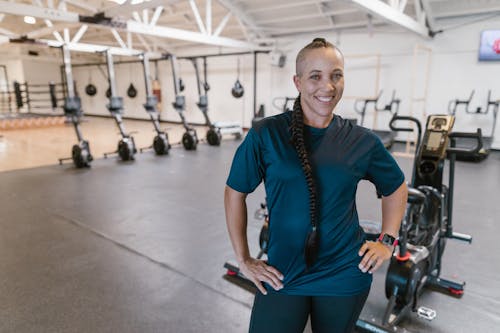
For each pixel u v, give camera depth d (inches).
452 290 93.3
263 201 171.9
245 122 451.2
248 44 363.6
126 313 85.3
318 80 39.9
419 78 324.2
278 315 44.5
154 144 289.7
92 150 306.7
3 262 110.3
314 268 42.5
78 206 164.4
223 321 82.7
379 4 205.0
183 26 397.1
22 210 158.6
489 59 288.7
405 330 74.9
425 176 94.7
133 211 157.9
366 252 43.2
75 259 112.7
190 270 106.1
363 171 43.0
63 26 282.5
